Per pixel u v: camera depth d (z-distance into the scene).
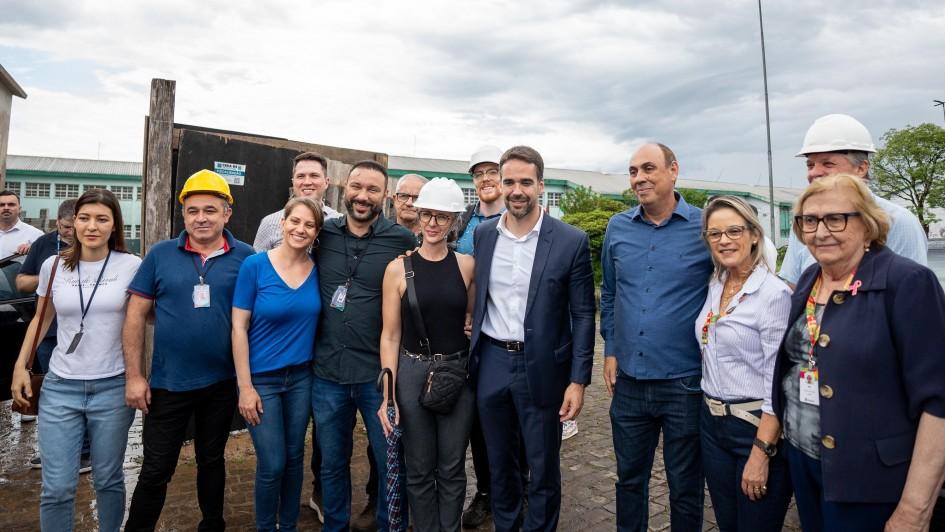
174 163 4.73
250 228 4.96
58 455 2.59
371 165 3.05
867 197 1.84
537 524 2.76
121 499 2.77
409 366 2.80
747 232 2.29
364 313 2.94
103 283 2.70
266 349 2.82
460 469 2.81
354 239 3.06
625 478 2.78
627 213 2.94
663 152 2.68
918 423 1.72
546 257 2.79
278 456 2.83
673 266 2.64
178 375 2.73
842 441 1.79
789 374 2.07
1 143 12.56
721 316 2.35
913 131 24.42
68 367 2.61
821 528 2.00
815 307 1.98
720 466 2.39
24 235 5.64
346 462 3.04
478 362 2.86
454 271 2.89
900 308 1.72
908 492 1.68
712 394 2.38
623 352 2.73
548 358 2.76
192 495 3.75
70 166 32.91
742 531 2.28
